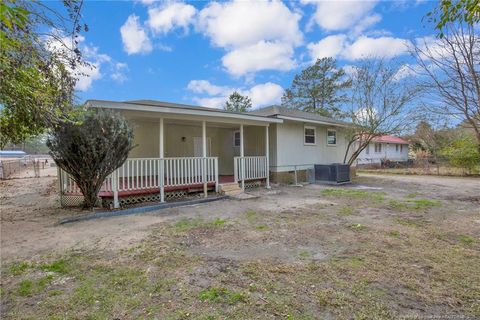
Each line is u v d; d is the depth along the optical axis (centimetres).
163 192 768
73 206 731
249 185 1075
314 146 1364
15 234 488
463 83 704
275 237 458
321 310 242
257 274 315
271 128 1182
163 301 261
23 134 700
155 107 730
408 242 424
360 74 1427
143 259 367
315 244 420
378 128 1409
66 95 508
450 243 418
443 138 2017
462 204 737
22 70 391
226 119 930
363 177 1602
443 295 265
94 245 427
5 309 251
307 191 1009
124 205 713
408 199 823
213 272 323
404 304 250
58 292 280
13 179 1622
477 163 1616
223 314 237
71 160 616
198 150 1170
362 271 320
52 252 397
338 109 2745
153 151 1015
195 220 583
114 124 631
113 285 294
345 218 588
